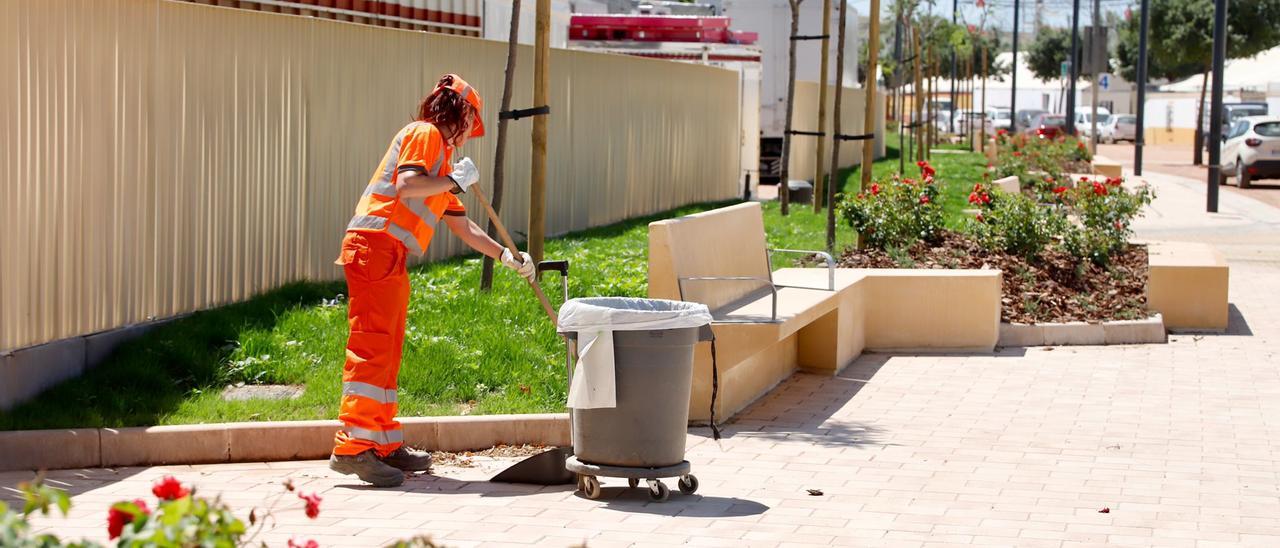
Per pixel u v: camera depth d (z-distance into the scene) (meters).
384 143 11.48
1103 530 5.88
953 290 10.75
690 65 19.86
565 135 15.28
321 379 7.92
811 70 27.97
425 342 8.41
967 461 7.23
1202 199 28.45
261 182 9.84
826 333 9.84
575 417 6.34
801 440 7.75
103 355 8.15
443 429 7.23
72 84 7.88
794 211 18.69
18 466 6.70
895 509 6.21
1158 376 9.79
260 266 9.88
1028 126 66.12
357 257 6.40
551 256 12.45
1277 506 6.33
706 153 20.97
